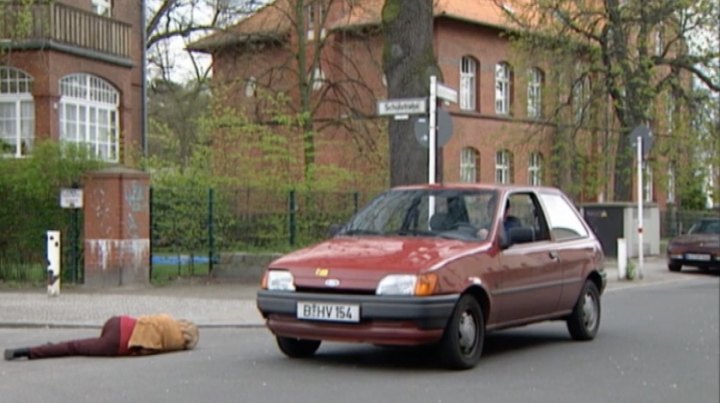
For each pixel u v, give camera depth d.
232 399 8.28
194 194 20.36
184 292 18.20
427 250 9.72
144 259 19.19
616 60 31.05
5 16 24.53
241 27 38.16
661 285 23.20
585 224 12.87
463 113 41.59
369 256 9.56
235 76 36.25
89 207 18.73
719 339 12.86
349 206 22.50
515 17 32.50
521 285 10.67
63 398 8.37
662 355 11.32
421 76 18.08
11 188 19.06
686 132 31.75
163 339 11.02
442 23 40.56
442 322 9.30
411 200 11.07
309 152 27.38
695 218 44.66
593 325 12.59
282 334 9.67
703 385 9.48
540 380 9.45
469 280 9.64
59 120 27.64
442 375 9.52
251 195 21.28
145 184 19.17
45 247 19.17
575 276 12.00
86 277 18.75
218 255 20.64
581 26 31.08
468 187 11.18
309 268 9.52
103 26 29.61
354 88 37.44
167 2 39.66
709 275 26.98
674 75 31.89
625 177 32.66
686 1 29.98
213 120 25.91
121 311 15.32
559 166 33.75
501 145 36.62
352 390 8.70
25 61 27.17
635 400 8.66
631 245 31.50
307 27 38.91
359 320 9.16
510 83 44.03
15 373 9.62
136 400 8.26
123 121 30.58
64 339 12.66
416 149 18.36
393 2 18.22
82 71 28.61
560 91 32.34
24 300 16.59
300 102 35.22
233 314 15.08
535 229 11.56
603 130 32.88
